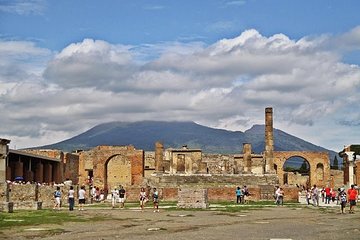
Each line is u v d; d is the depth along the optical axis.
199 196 54.56
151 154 113.31
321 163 122.25
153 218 40.28
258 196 73.94
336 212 49.75
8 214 42.34
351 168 87.69
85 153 108.00
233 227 33.25
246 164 105.25
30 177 84.50
